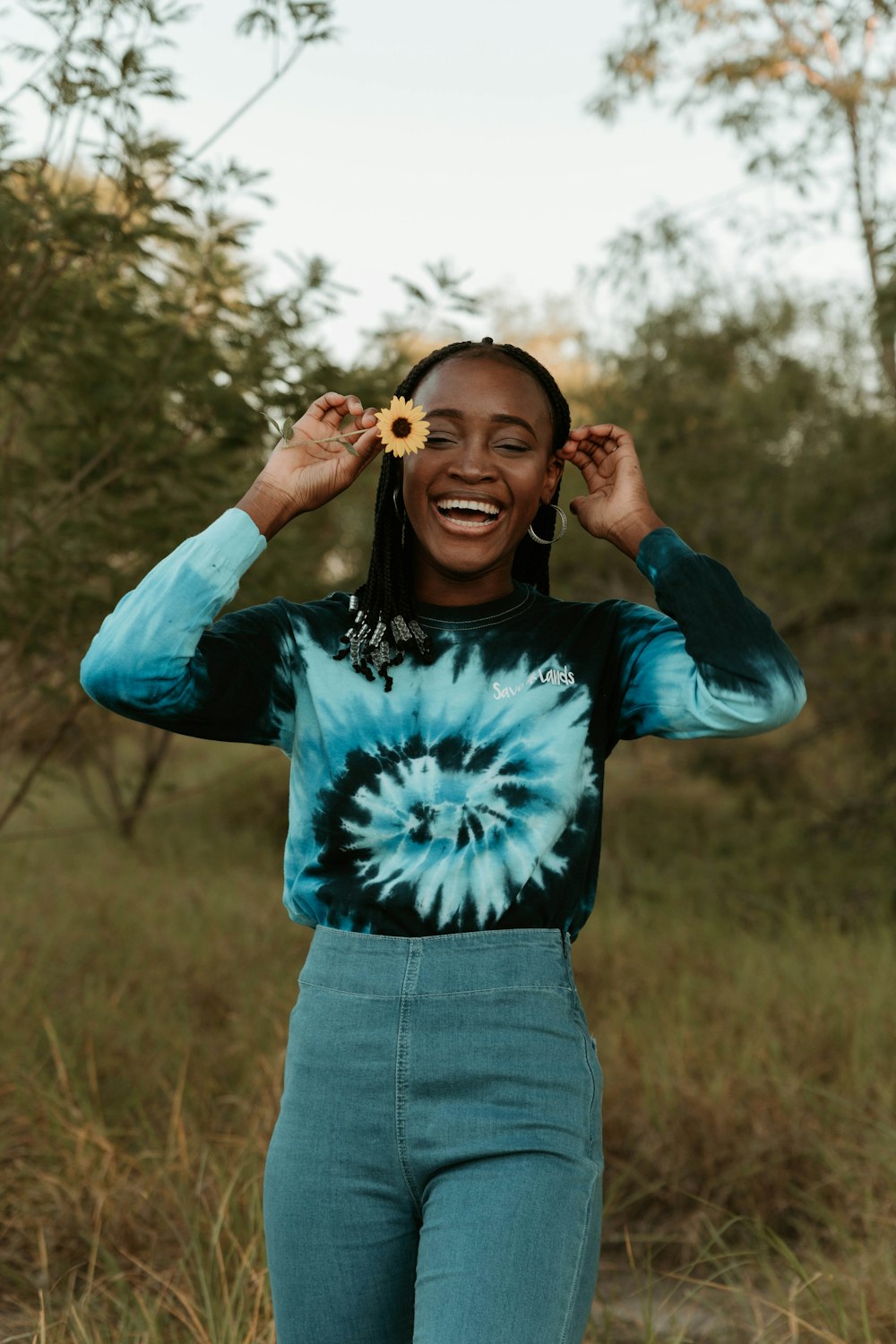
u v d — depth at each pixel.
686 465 9.02
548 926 1.73
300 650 1.81
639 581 9.85
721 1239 3.70
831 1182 3.76
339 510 7.52
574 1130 1.64
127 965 5.90
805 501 8.30
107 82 3.62
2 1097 4.11
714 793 11.70
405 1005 1.66
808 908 7.88
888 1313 2.88
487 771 1.73
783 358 8.81
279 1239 1.70
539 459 1.84
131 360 4.33
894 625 8.75
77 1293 3.21
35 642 4.70
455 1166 1.62
